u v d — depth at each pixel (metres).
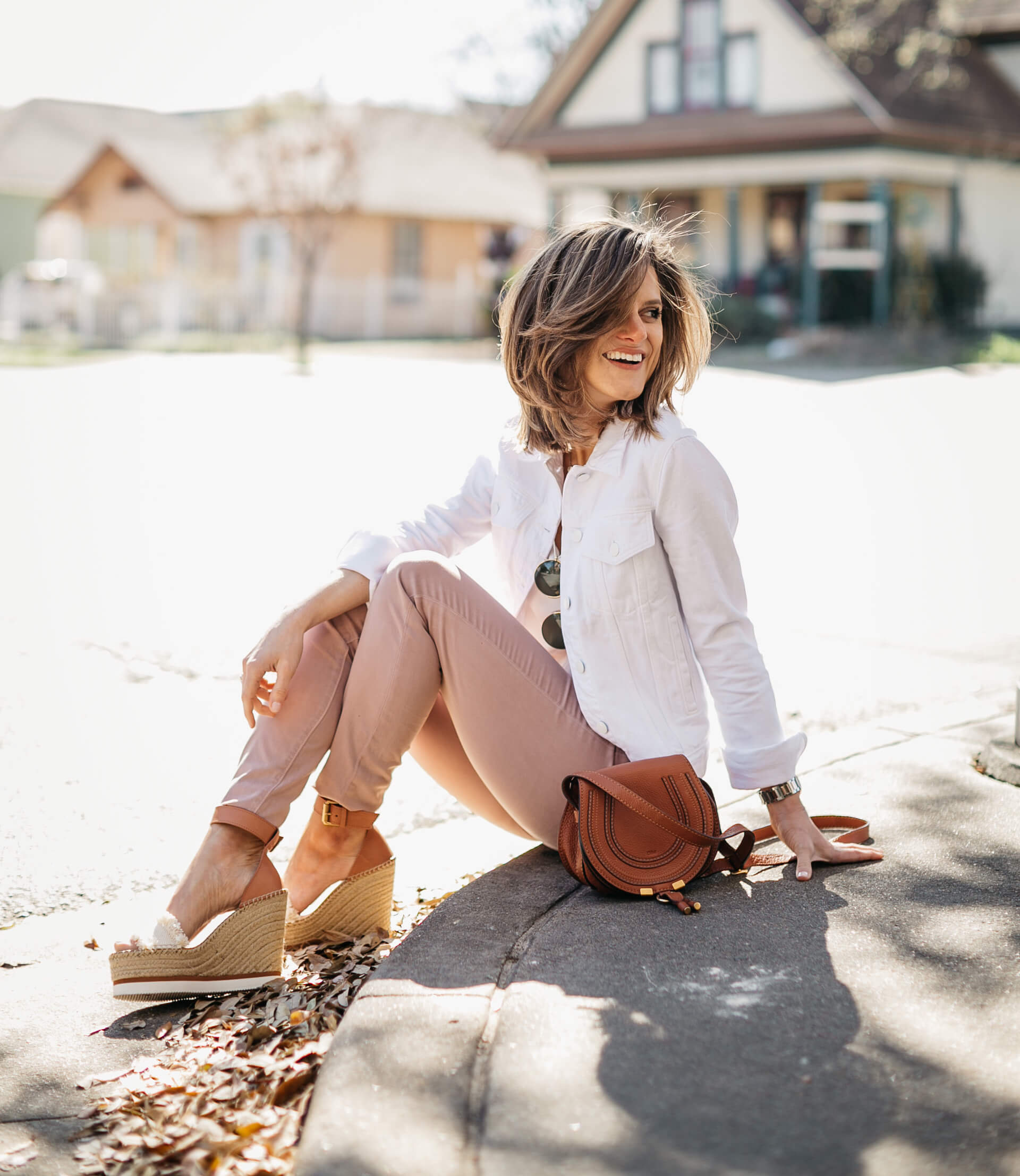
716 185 27.72
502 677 2.56
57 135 37.25
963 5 27.92
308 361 23.61
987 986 2.19
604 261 2.45
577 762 2.62
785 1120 1.85
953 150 26.86
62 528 8.36
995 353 22.19
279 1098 2.16
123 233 36.78
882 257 25.39
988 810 3.08
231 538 8.07
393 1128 1.88
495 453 2.84
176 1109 2.17
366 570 2.61
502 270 35.56
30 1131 2.15
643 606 2.59
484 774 2.67
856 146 25.23
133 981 2.45
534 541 2.71
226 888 2.51
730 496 2.57
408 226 35.03
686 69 27.61
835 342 22.98
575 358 2.50
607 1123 1.86
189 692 4.97
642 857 2.53
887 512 8.91
